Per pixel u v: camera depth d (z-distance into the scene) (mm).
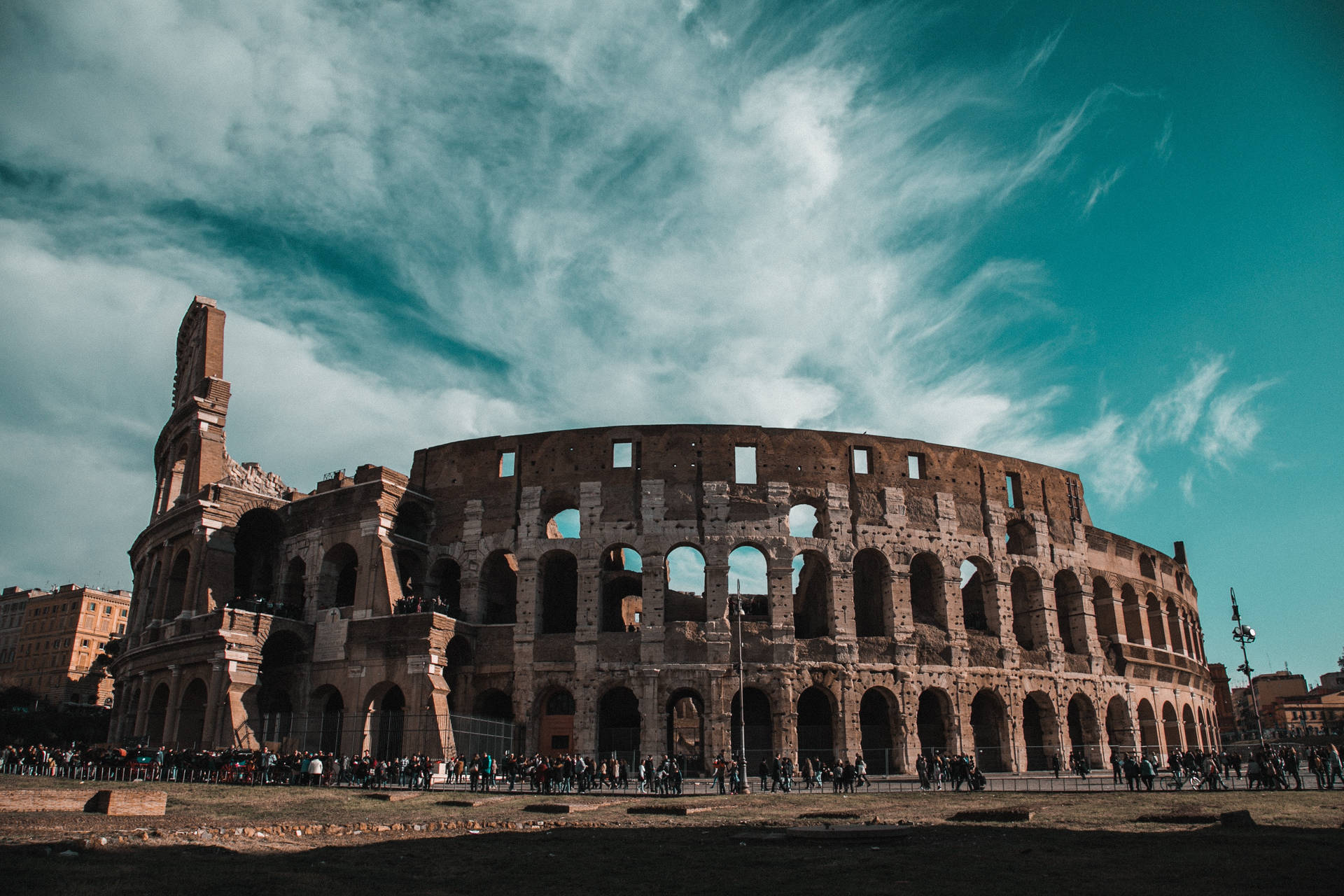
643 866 24844
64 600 189625
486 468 78812
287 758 59531
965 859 25641
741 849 28297
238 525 81250
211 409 84125
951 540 78750
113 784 47750
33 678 186500
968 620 83312
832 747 71375
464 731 66375
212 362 86812
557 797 50938
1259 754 58250
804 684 70812
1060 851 27094
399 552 76812
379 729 69375
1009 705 76312
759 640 71500
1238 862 24375
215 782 55938
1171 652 94312
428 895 20266
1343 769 56188
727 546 73812
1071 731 84625
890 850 27625
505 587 81125
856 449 79438
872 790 59406
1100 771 78938
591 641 71750
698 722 92438
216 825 31828
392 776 59656
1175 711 92500
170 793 44719
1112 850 27125
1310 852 26094
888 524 77062
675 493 75062
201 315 90438
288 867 23531
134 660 80500
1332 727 185125
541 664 71750
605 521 74875
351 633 70875
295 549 79250
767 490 75500
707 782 64125
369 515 74625
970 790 57062
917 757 71562
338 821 35125
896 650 73562
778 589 73000
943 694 74062
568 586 82500
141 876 20812
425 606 72688
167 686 74750
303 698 71375
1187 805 43250
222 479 82812
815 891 20766
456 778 60906
